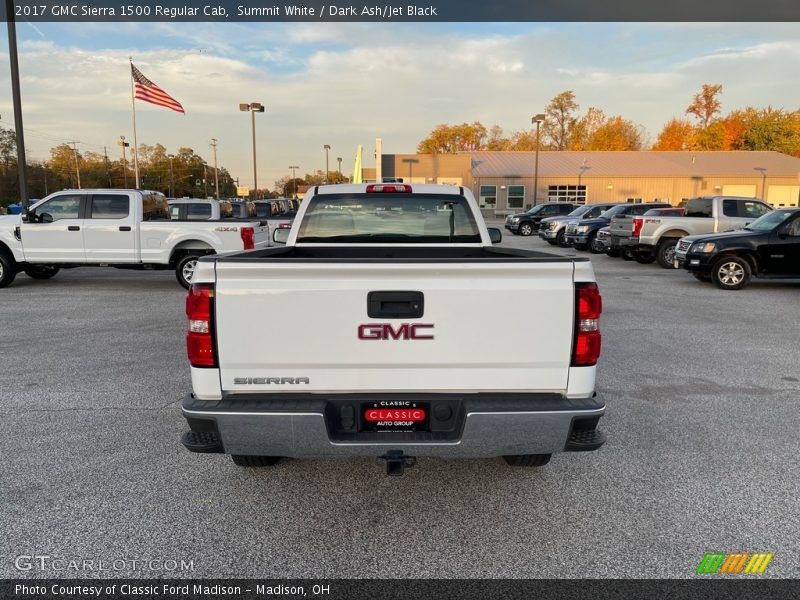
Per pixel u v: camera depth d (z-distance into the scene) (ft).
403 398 8.94
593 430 9.16
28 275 44.57
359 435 8.89
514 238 95.61
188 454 12.86
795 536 9.67
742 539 9.58
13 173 238.07
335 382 8.87
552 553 9.21
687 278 44.75
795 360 20.94
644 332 25.64
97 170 307.58
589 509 10.58
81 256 36.81
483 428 8.68
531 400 8.89
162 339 24.13
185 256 37.27
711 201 49.67
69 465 12.26
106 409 15.72
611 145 251.19
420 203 15.57
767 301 34.04
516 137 272.31
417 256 15.67
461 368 8.87
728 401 16.53
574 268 8.77
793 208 38.78
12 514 10.28
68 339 24.08
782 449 13.20
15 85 45.16
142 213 36.81
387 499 10.94
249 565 8.90
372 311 8.66
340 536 9.70
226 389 8.88
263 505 10.69
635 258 56.03
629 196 158.81
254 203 78.43
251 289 8.62
